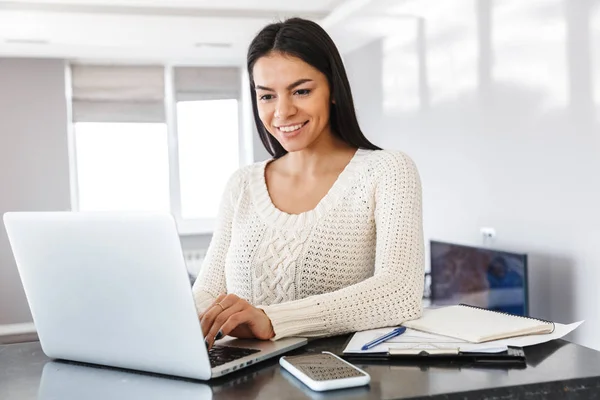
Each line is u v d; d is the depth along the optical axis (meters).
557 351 0.92
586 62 2.81
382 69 4.97
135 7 4.41
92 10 4.33
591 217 2.82
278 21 1.34
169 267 0.83
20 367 0.99
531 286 3.25
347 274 1.21
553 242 3.08
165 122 6.30
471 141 3.78
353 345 0.96
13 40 5.02
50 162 5.87
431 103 4.24
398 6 3.96
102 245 0.88
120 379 0.90
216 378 0.86
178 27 4.75
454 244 3.66
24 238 0.96
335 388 0.78
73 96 6.06
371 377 0.83
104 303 0.92
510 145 3.40
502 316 1.09
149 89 6.24
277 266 1.22
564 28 2.94
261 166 1.37
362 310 1.07
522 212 3.32
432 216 4.30
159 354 0.88
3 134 5.78
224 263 1.34
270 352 0.94
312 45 1.19
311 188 1.28
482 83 3.63
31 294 1.00
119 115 6.17
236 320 0.98
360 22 4.39
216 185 6.48
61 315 0.98
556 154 3.04
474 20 3.69
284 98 1.19
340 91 1.24
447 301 3.77
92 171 6.21
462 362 0.88
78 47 5.41
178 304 0.84
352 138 1.30
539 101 3.14
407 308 1.10
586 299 2.87
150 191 6.34
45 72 5.84
